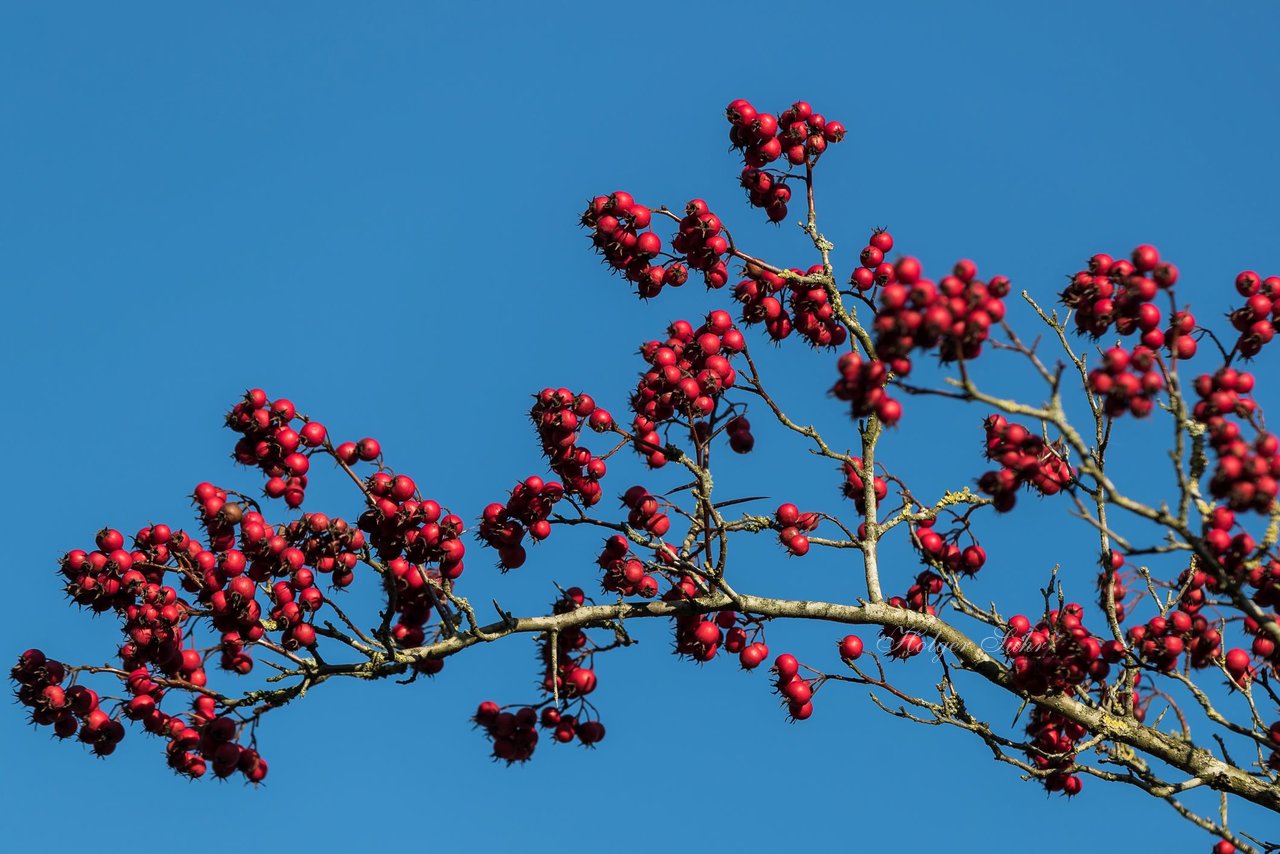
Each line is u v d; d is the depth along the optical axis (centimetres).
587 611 840
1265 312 746
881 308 636
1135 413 673
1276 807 810
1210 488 684
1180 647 797
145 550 822
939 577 900
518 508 866
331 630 807
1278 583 755
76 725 827
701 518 867
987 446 799
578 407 860
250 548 805
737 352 885
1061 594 828
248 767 806
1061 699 838
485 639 815
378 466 838
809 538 887
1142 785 811
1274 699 796
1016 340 643
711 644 870
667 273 909
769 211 948
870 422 906
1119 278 742
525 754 827
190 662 827
